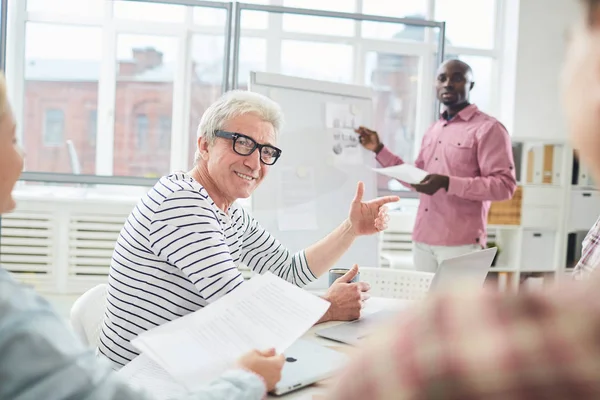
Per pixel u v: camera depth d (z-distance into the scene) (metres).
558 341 0.29
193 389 1.02
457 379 0.30
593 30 0.33
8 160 0.87
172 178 1.62
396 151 5.23
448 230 3.30
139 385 1.15
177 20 4.76
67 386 0.73
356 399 0.32
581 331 0.29
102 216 4.38
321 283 2.88
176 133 4.90
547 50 5.07
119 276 1.55
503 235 4.69
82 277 4.40
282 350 1.15
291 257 1.94
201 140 1.74
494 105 5.37
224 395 0.96
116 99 4.81
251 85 2.94
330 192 3.05
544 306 0.31
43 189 4.66
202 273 1.44
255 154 1.68
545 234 4.56
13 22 4.54
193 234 1.48
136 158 4.91
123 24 4.70
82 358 0.76
